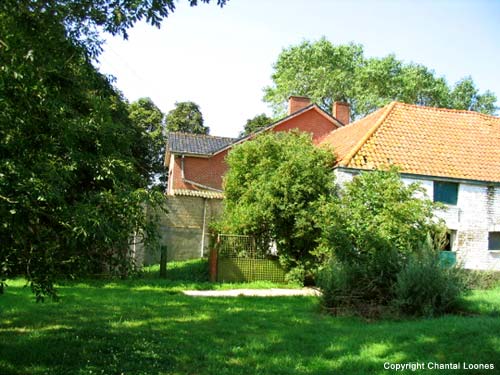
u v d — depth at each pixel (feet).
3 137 16.52
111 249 21.68
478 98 153.38
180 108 166.20
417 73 140.87
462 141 72.13
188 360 22.50
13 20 17.90
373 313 34.68
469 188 65.46
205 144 98.99
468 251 64.13
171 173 101.60
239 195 66.44
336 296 36.50
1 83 15.85
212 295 46.55
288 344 25.62
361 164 61.82
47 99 17.60
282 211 57.16
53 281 19.44
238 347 25.02
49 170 17.35
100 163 21.66
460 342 23.52
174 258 77.87
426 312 33.24
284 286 56.44
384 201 49.57
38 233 18.34
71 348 23.44
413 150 67.41
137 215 21.74
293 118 97.86
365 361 22.15
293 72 142.61
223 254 58.90
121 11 22.50
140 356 22.67
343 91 138.41
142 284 52.11
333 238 46.50
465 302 35.58
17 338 25.18
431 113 77.36
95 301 38.60
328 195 58.18
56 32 19.70
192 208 80.07
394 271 36.99
